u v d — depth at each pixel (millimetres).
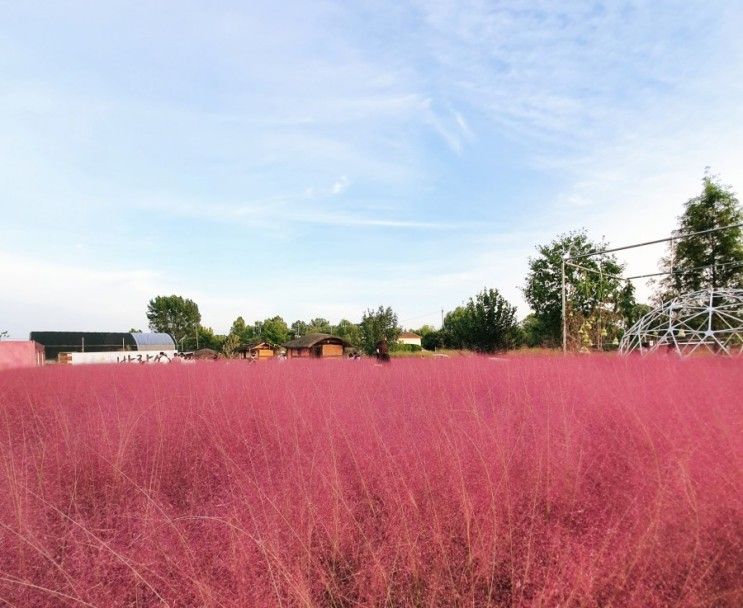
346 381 6293
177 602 1762
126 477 2840
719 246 28141
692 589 1697
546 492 2311
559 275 39906
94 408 4945
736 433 2674
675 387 4148
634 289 27719
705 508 1978
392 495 2354
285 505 2295
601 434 3053
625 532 1935
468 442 2916
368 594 1840
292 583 1772
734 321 13000
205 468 3105
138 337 53062
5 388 6547
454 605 1802
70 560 1973
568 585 1737
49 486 2754
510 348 23125
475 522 2070
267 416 4129
